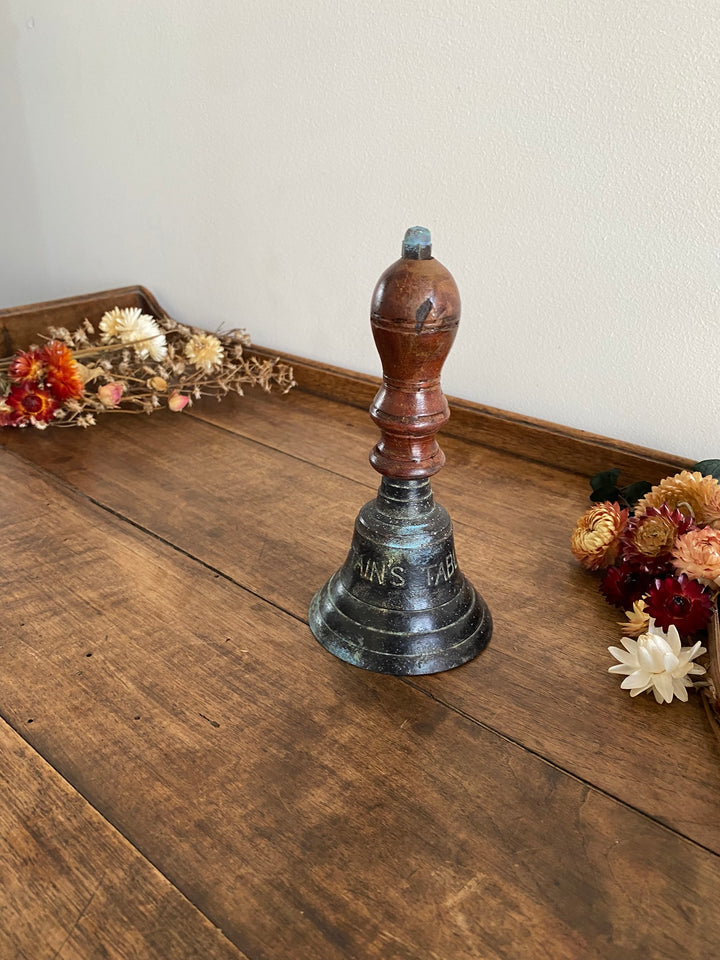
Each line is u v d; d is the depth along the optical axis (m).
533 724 0.63
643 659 0.65
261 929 0.47
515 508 0.97
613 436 1.05
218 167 1.37
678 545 0.72
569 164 0.98
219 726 0.62
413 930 0.47
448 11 1.02
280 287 1.36
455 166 1.08
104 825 0.53
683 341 0.96
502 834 0.53
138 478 1.04
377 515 0.69
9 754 0.59
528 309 1.08
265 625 0.74
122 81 1.46
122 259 1.64
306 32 1.17
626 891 0.49
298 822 0.54
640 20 0.88
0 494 1.00
